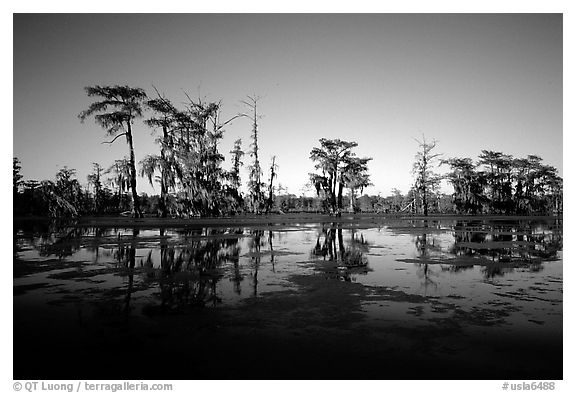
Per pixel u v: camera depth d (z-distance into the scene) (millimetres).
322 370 4324
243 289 8320
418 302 7230
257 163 48375
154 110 34469
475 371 4344
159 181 33875
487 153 65312
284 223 33906
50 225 28609
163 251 14445
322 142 50531
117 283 8961
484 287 8531
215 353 4797
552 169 65938
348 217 51594
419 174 55281
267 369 4359
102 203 55562
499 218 48406
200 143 36625
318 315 6379
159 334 5496
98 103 31766
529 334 5492
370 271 10477
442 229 27188
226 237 19984
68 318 6262
